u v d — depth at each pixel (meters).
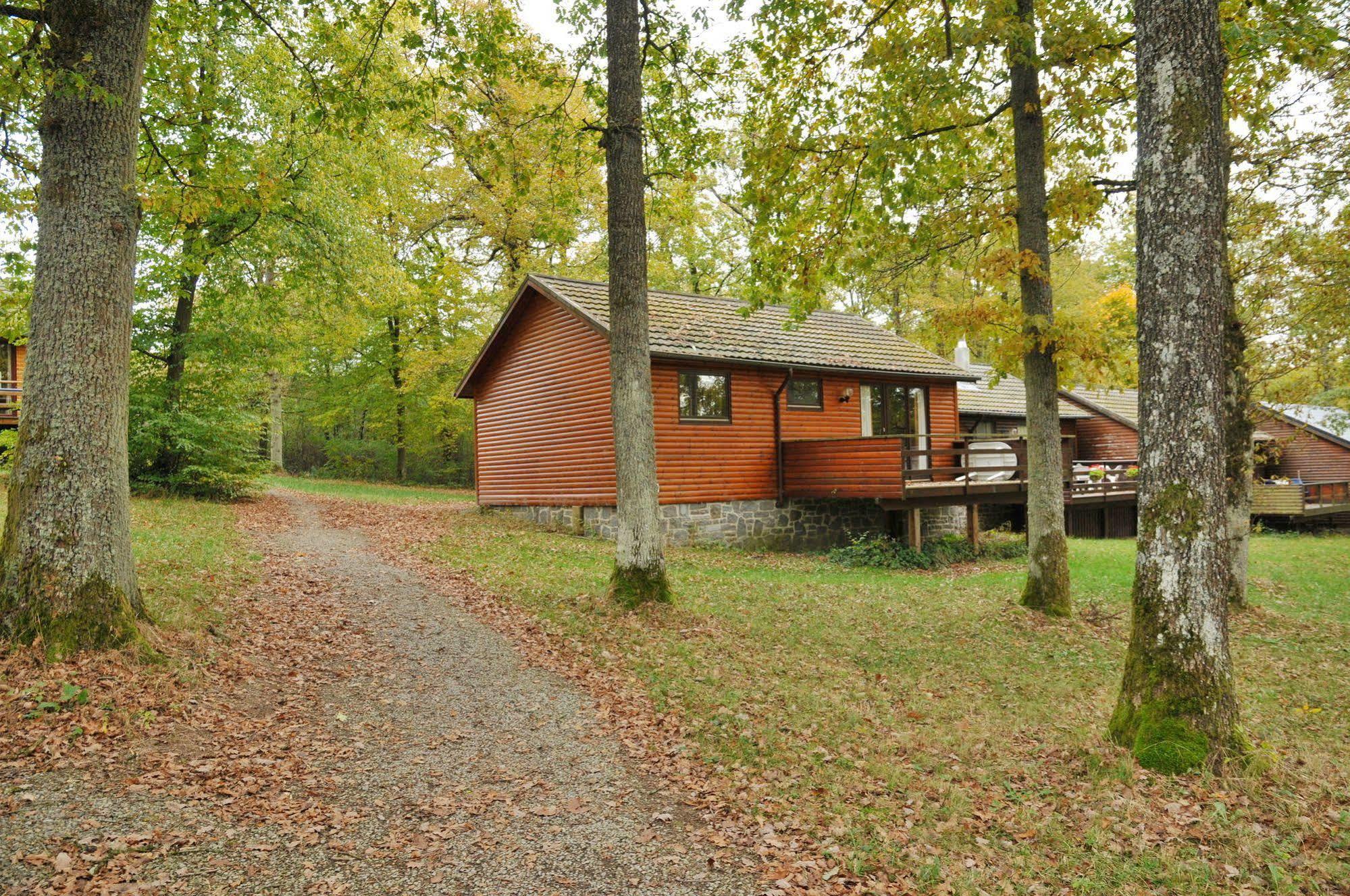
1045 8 10.19
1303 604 13.18
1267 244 12.55
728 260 34.12
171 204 8.80
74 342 6.64
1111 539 22.81
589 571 13.12
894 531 21.95
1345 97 11.46
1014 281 11.73
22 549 6.46
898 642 9.91
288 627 8.88
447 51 10.48
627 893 4.25
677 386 17.55
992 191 11.70
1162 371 5.89
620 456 10.56
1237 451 12.23
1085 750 6.11
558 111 11.23
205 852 4.34
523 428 20.22
